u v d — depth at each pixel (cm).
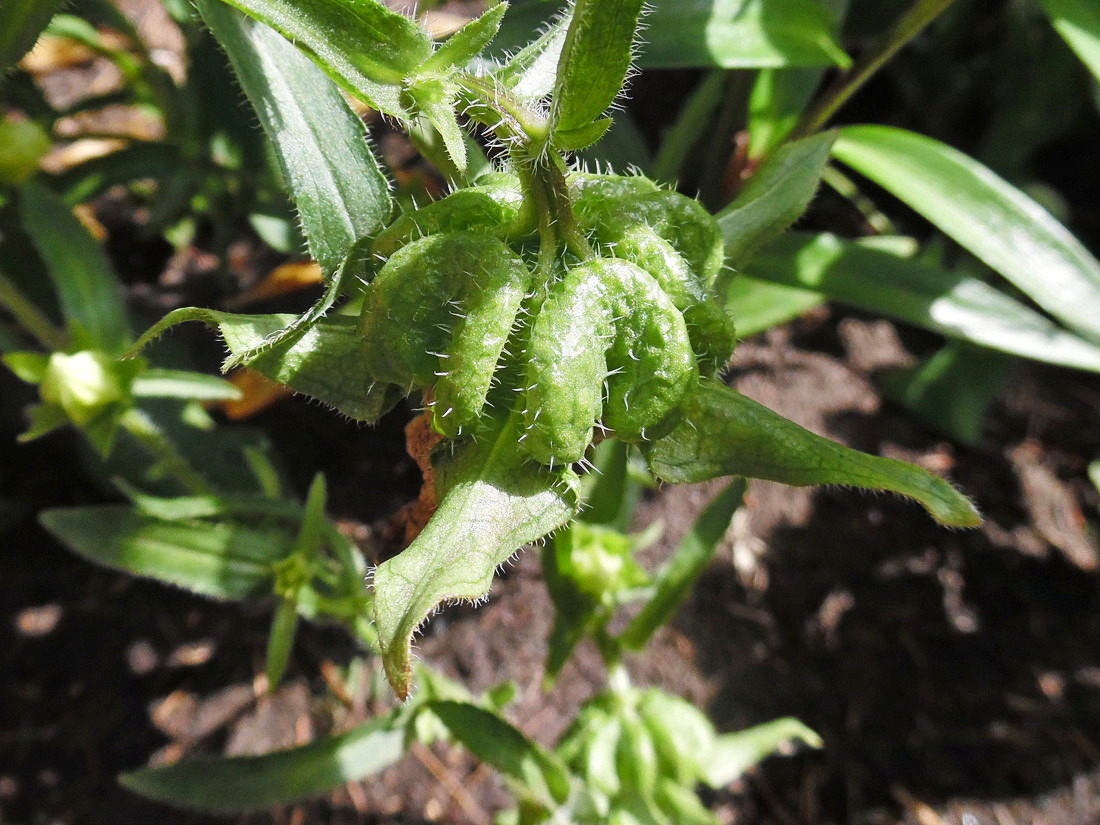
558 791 7
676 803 8
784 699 11
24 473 11
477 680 11
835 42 8
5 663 10
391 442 11
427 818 10
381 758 8
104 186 10
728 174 10
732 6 8
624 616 11
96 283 8
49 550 11
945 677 11
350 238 5
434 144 6
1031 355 9
